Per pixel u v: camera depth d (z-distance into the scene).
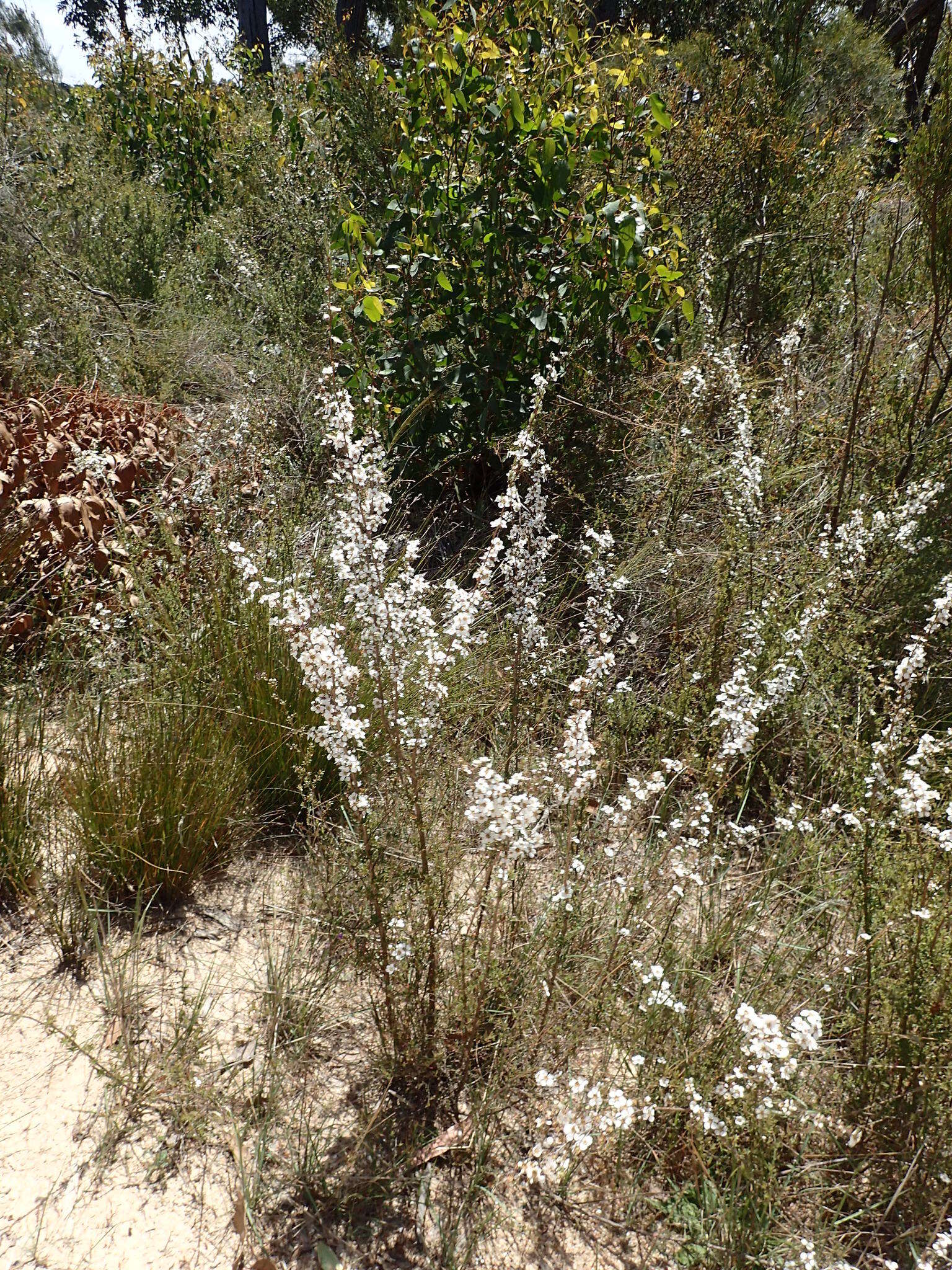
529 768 2.83
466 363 4.37
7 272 5.97
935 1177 1.96
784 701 3.20
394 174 4.68
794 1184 2.07
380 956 2.19
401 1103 2.19
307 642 2.17
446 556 4.32
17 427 3.79
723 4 11.79
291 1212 1.93
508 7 4.46
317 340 5.74
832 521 4.01
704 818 2.55
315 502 4.22
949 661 3.43
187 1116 2.04
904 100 7.28
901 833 2.54
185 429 4.62
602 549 3.10
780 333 5.79
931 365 4.61
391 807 2.51
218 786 2.74
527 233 4.30
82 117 9.41
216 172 9.03
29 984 2.36
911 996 2.06
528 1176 2.02
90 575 3.58
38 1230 1.83
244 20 17.81
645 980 2.16
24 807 2.65
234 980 2.44
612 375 4.59
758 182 5.83
